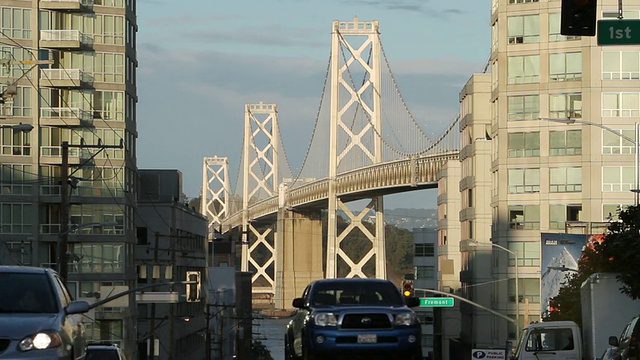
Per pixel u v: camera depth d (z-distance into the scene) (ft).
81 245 458.09
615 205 412.77
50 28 462.60
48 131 457.68
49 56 460.96
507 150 428.15
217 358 631.15
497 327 427.74
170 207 528.22
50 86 457.68
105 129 467.52
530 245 423.23
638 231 196.65
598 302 194.08
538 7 424.87
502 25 430.61
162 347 501.15
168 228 528.22
